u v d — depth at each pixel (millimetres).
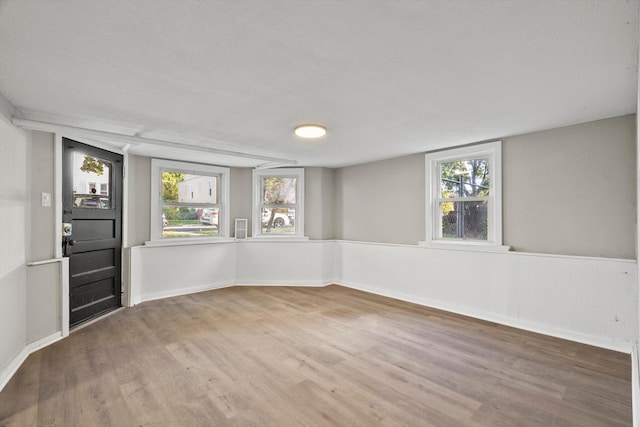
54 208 3078
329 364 2602
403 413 1970
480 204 3936
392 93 2344
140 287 4430
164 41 1652
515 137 3514
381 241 4992
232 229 5551
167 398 2121
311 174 5645
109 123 3043
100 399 2104
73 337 3150
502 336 3193
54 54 1779
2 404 2047
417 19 1468
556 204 3227
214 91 2303
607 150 2924
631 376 2393
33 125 2652
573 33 1585
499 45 1699
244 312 3994
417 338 3145
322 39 1638
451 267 4043
